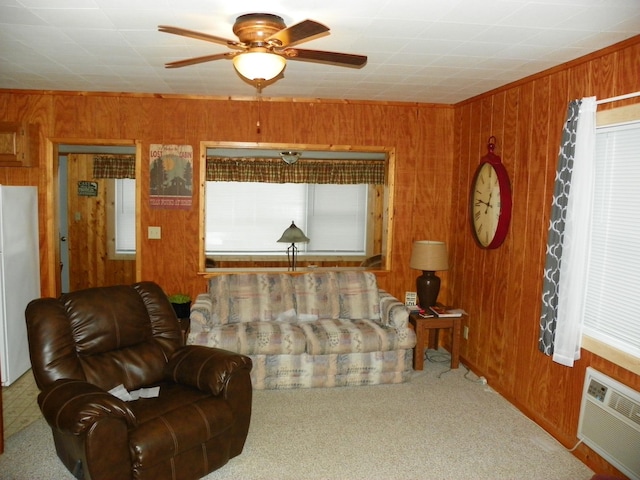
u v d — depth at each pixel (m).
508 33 2.58
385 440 3.07
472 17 2.37
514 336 3.66
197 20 2.47
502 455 2.92
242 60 2.32
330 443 3.03
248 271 4.75
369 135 4.70
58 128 4.34
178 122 4.47
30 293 4.17
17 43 2.88
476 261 4.30
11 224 3.83
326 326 4.00
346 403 3.60
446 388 3.90
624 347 2.62
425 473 2.72
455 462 2.84
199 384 2.73
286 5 2.25
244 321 4.07
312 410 3.48
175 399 2.60
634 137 2.60
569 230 2.89
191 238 4.57
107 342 2.82
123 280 6.51
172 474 2.38
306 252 7.12
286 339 3.75
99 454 2.12
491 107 4.06
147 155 4.47
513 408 3.56
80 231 6.39
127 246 6.52
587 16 2.29
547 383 3.25
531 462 2.85
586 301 2.96
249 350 3.70
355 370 3.89
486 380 4.03
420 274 4.91
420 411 3.49
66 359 2.60
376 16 2.38
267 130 4.56
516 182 3.67
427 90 4.10
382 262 5.07
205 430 2.47
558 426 3.12
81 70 3.54
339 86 4.00
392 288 4.90
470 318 4.39
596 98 2.81
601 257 2.84
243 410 2.76
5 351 3.76
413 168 4.80
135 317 2.98
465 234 4.53
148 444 2.26
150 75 3.68
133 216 6.48
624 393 2.54
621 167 2.69
